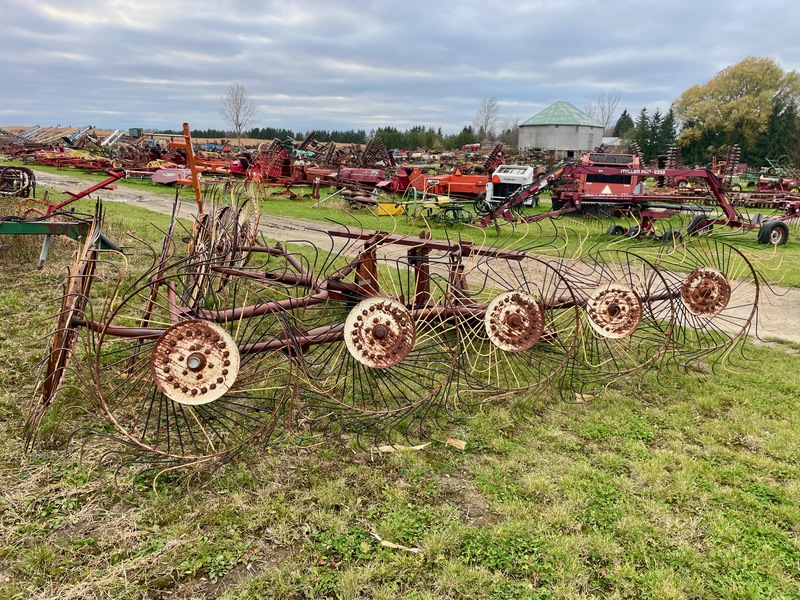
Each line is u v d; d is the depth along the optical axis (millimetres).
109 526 3477
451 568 3254
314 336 4742
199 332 3773
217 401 4230
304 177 27109
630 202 17578
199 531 3492
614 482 4188
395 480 4141
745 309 9492
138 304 7293
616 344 6652
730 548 3527
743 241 16656
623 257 11969
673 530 3686
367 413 4785
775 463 4496
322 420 4855
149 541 3373
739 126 67562
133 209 18031
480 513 3822
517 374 5992
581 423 5145
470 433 4871
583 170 17734
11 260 9438
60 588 3000
